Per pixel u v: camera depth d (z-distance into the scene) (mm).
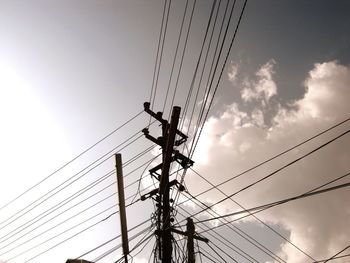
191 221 10977
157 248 10062
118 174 10867
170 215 10445
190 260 10156
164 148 11477
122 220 10359
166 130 11789
